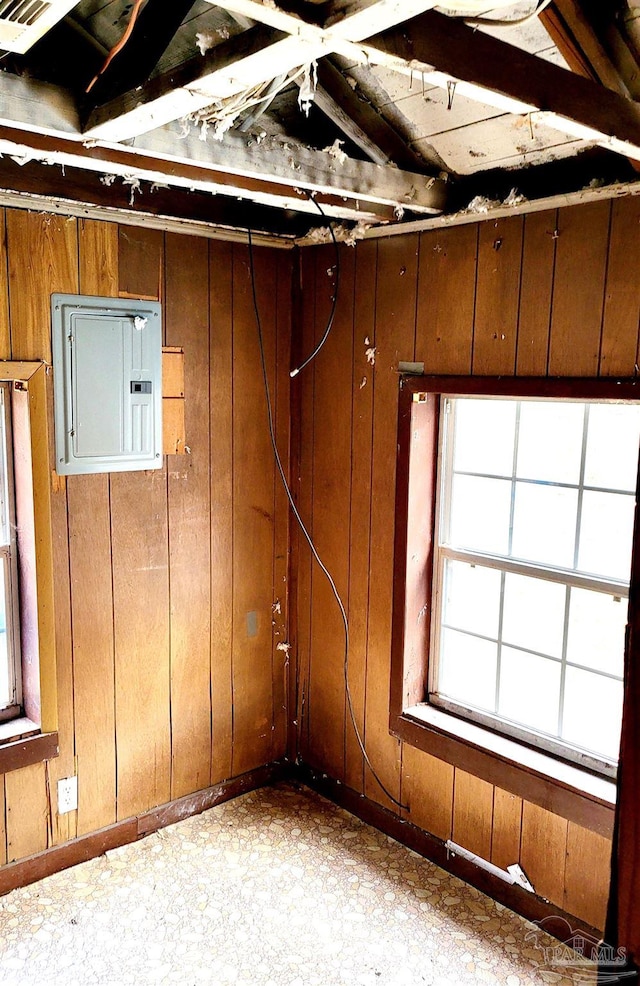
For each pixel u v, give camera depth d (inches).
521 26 67.7
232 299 116.8
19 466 99.4
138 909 99.0
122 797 113.1
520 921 97.6
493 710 105.7
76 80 82.4
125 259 103.4
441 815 108.6
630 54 64.9
